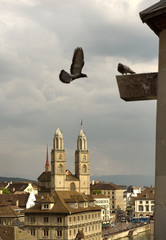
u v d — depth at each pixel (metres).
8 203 162.25
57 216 120.69
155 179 10.55
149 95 11.25
